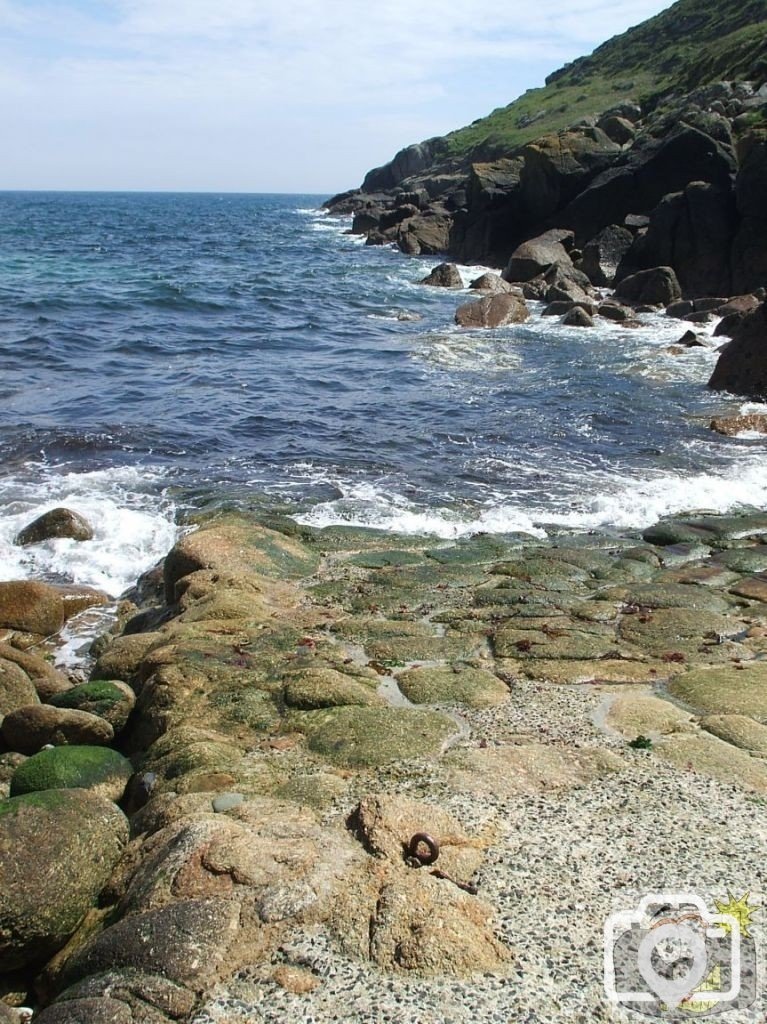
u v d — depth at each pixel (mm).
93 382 20516
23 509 12492
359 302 35156
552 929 4211
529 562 10086
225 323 29438
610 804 5270
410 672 7254
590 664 7523
